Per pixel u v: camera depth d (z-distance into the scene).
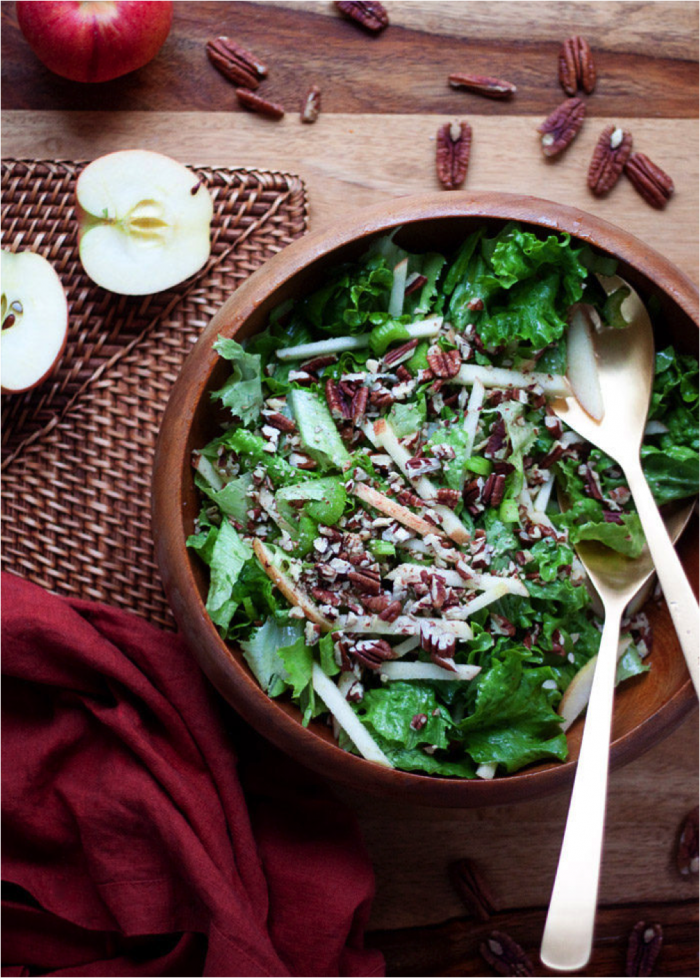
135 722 0.79
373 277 0.76
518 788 0.73
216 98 0.84
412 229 0.76
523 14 0.85
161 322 0.82
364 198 0.84
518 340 0.77
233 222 0.82
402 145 0.84
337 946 0.78
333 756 0.73
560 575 0.76
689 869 0.85
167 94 0.84
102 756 0.80
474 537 0.77
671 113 0.85
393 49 0.85
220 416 0.77
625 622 0.78
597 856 0.70
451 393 0.78
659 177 0.84
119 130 0.84
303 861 0.79
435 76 0.85
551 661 0.77
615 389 0.77
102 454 0.82
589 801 0.71
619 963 0.85
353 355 0.77
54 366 0.81
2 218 0.82
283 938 0.78
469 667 0.75
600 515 0.77
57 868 0.80
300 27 0.84
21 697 0.81
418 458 0.76
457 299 0.77
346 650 0.75
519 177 0.85
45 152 0.84
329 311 0.78
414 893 0.85
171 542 0.74
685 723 0.85
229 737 0.80
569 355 0.78
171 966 0.79
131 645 0.79
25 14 0.79
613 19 0.85
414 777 0.72
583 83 0.84
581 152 0.85
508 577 0.76
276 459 0.76
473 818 0.85
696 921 0.85
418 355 0.77
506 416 0.76
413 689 0.76
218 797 0.79
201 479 0.76
